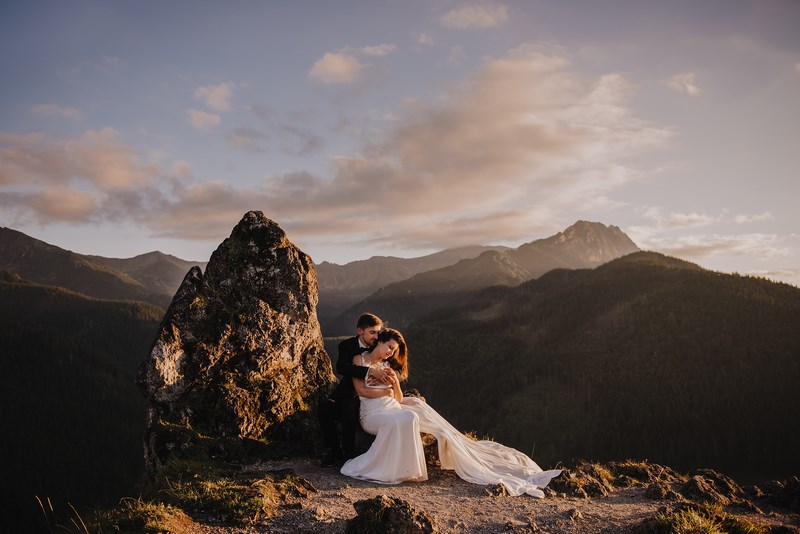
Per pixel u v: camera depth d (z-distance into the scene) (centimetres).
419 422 775
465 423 17600
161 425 799
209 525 559
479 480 742
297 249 1009
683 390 16575
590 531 553
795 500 673
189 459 759
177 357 863
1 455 14462
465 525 566
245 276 962
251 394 864
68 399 17450
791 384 15712
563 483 720
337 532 538
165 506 588
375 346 834
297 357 962
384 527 511
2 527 12362
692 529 509
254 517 568
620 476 792
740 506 674
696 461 13762
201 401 845
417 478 747
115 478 14825
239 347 902
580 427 16025
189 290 920
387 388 812
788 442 13750
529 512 612
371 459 748
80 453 15350
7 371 17800
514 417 17188
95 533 529
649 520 536
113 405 17988
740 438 14100
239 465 777
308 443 887
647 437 14750
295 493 652
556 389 18450
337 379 1012
